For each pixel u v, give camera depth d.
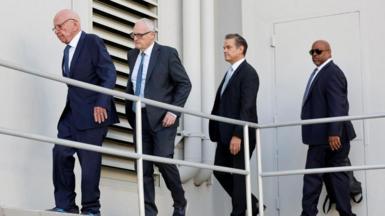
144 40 9.13
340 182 9.97
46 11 9.38
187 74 9.95
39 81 9.20
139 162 8.32
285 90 11.48
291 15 11.55
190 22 10.99
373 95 11.05
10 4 9.03
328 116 9.94
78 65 8.58
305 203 9.80
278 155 11.41
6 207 7.45
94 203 8.43
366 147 10.98
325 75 10.01
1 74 8.85
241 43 9.67
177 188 9.06
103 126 8.48
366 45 11.16
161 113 9.02
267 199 11.35
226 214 11.16
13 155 8.85
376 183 10.88
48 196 9.14
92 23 9.91
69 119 8.61
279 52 11.56
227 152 9.71
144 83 9.11
